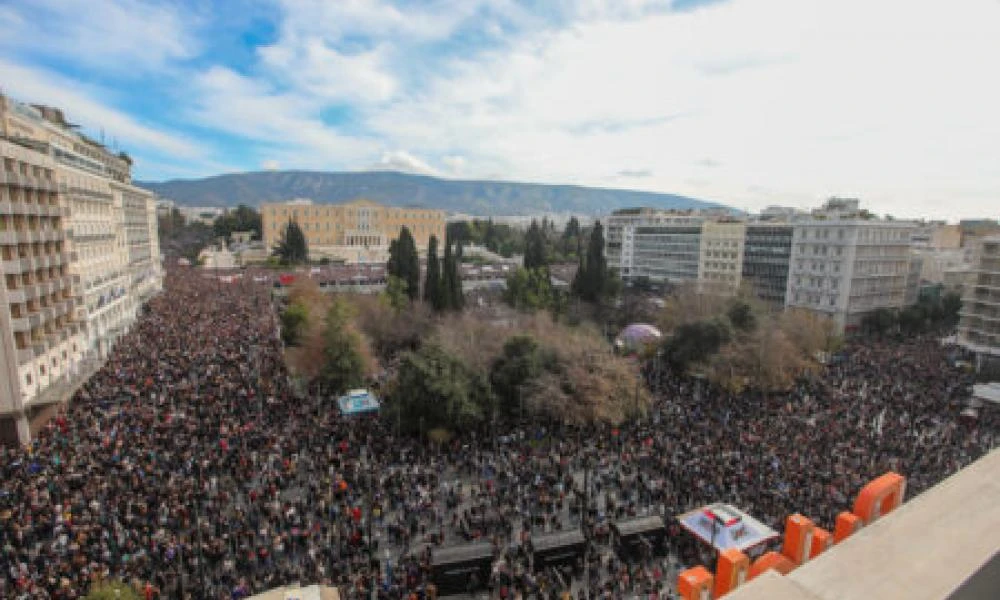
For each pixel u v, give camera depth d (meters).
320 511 28.50
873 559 3.34
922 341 82.69
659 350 62.75
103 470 30.59
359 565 24.50
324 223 188.88
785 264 98.88
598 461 36.16
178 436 35.38
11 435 38.16
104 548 23.80
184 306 83.38
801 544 10.51
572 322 75.25
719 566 10.41
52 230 49.28
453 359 42.25
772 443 37.56
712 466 33.44
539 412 43.69
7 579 22.17
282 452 34.69
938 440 39.66
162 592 22.41
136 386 45.16
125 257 76.31
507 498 31.02
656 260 130.38
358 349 51.28
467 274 125.75
